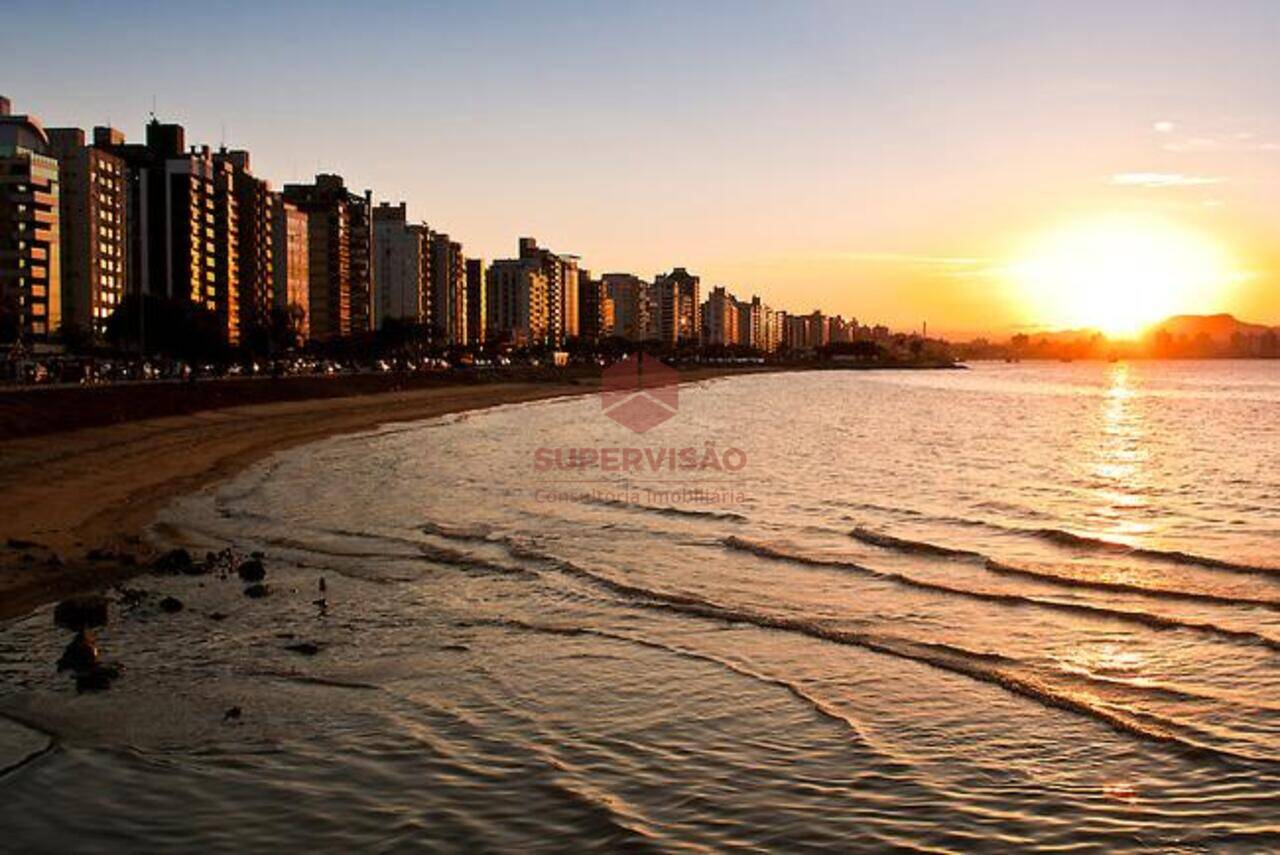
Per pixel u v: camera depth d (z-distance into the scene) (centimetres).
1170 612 2233
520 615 2205
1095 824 1240
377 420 8725
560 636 2042
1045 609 2256
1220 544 3161
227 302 15525
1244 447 6875
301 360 14375
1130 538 3275
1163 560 2845
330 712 1603
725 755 1450
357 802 1292
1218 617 2189
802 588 2481
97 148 14462
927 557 2888
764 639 2028
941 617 2197
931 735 1525
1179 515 3831
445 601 2322
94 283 13562
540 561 2786
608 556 2878
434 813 1263
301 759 1421
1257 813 1262
